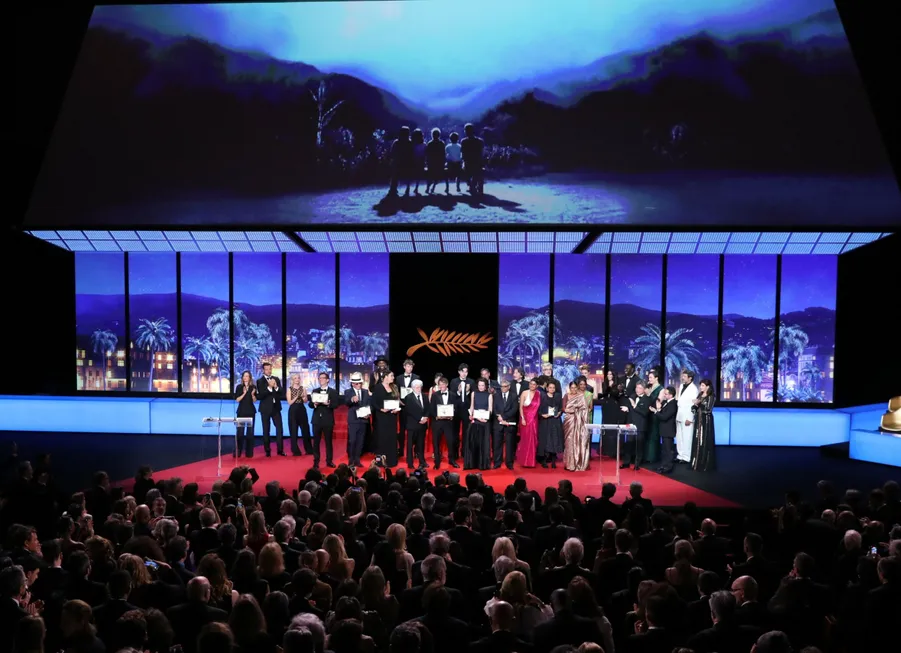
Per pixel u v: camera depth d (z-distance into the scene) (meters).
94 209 16.81
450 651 5.09
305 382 19.34
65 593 6.07
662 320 18.83
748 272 18.66
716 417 18.33
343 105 15.37
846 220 15.90
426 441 17.36
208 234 17.69
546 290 18.89
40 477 10.48
